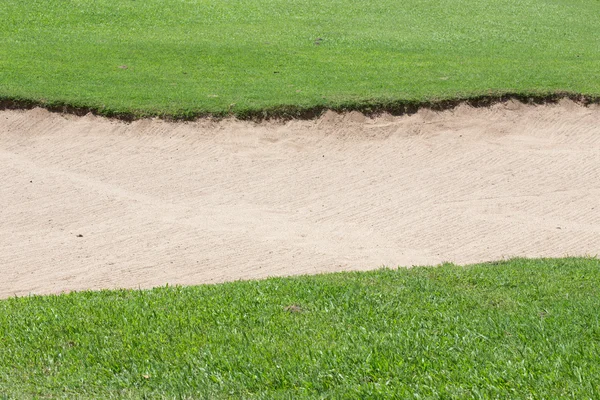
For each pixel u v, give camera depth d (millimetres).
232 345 9680
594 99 26453
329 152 23484
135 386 8617
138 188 20859
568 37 37500
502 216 19500
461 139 24391
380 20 39688
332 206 20047
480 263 15211
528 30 38594
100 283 14969
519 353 8984
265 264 16109
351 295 11883
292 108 24750
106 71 28906
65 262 16172
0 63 29109
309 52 32875
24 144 23391
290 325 10398
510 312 10914
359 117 24781
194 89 26672
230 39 34781
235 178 21641
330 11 41125
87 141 23484
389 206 20047
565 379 8109
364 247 17344
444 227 18750
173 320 10695
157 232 17953
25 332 10445
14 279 15227
